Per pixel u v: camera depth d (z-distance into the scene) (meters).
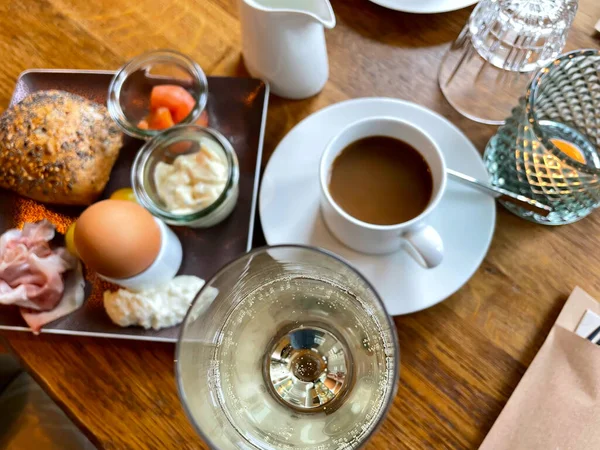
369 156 0.50
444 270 0.50
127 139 0.59
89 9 0.64
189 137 0.55
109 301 0.51
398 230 0.44
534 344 0.50
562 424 0.45
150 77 0.60
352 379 0.47
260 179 0.57
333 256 0.42
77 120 0.56
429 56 0.60
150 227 0.49
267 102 0.58
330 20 0.49
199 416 0.40
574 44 0.59
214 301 0.45
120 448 0.48
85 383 0.50
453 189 0.52
